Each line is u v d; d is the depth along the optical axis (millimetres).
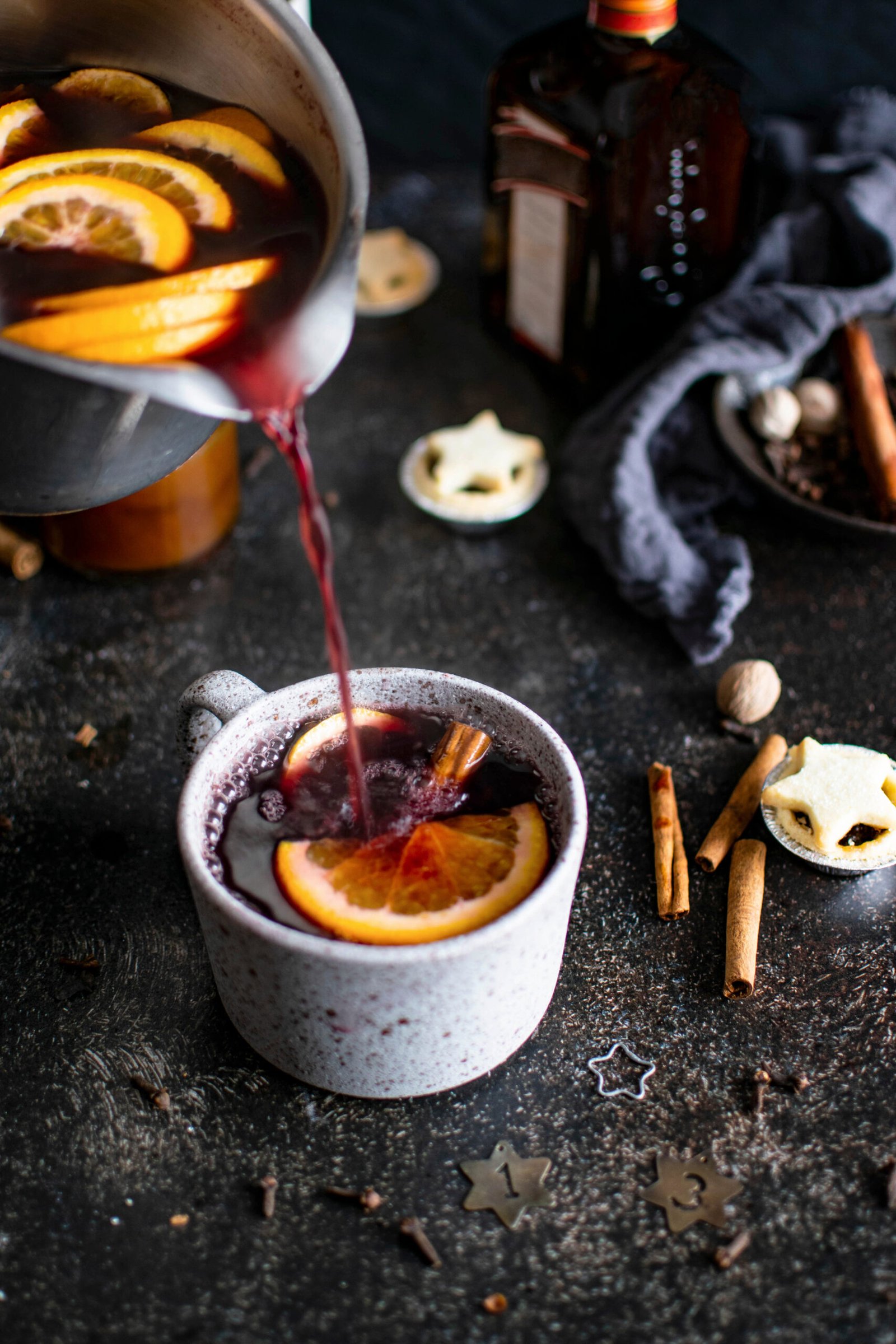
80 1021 574
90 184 520
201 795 529
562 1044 568
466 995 505
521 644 701
